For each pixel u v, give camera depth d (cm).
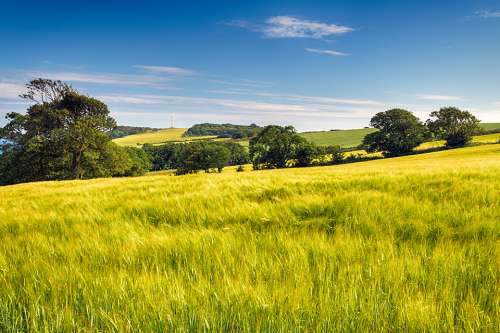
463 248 305
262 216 454
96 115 6128
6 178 5744
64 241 366
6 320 206
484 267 269
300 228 407
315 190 618
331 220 431
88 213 517
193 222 454
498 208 440
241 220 452
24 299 238
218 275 264
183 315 202
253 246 323
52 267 285
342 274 256
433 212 432
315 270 269
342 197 509
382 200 498
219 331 193
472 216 407
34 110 5644
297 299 216
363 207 462
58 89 5884
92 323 203
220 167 12088
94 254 320
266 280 258
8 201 725
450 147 11762
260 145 11500
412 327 192
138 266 290
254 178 796
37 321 208
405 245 323
